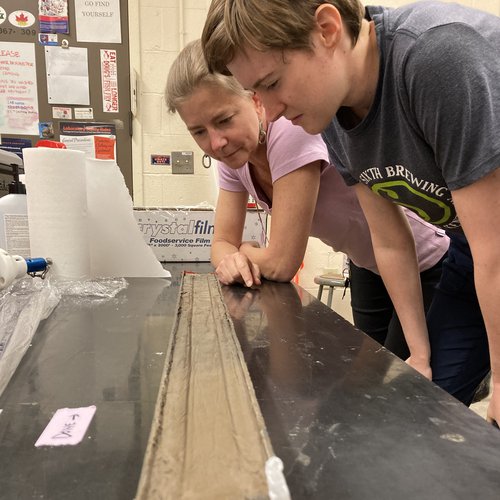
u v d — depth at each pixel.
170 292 0.83
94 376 0.44
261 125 0.96
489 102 0.53
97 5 2.23
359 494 0.26
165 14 2.29
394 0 2.41
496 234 0.58
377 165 0.79
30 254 0.85
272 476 0.23
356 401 0.38
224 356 0.47
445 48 0.54
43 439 0.32
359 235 1.20
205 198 2.45
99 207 0.94
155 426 0.32
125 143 2.35
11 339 0.53
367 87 0.68
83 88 2.28
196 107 0.88
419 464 0.29
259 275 0.95
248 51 0.58
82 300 0.75
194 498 0.24
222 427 0.32
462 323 1.04
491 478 0.28
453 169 0.59
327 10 0.56
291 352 0.50
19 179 0.99
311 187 0.94
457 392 1.03
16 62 2.22
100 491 0.26
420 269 1.20
